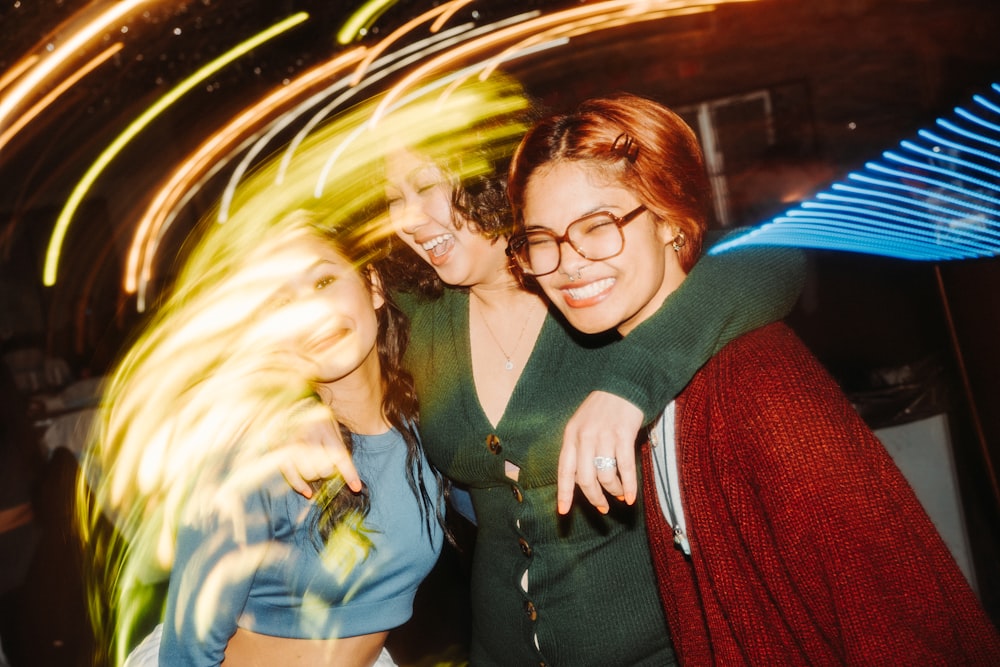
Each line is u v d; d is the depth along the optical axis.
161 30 8.38
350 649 1.99
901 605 1.27
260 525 1.80
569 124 1.46
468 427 1.99
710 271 1.58
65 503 3.76
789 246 1.70
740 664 1.49
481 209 1.97
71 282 9.62
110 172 9.62
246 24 8.61
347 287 1.89
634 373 1.46
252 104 9.24
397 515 1.99
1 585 3.62
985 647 1.26
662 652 1.98
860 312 3.58
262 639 1.93
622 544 1.93
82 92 8.81
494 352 2.05
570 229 1.44
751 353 1.47
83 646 3.66
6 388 3.67
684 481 1.50
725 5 8.51
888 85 8.23
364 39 8.85
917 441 3.31
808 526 1.33
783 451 1.36
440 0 8.79
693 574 1.63
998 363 2.39
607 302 1.48
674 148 1.45
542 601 1.97
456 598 3.71
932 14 7.91
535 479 1.93
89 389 5.54
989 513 3.24
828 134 8.49
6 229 9.38
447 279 2.04
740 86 8.60
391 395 2.04
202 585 1.79
